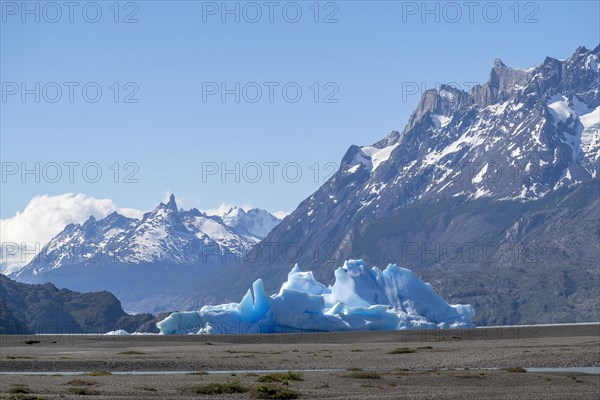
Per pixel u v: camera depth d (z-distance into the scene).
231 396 118.88
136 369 167.75
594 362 170.25
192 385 128.62
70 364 172.75
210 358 184.75
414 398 117.31
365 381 136.00
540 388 129.00
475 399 117.00
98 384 131.00
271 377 136.88
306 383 133.00
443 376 141.38
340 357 187.50
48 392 120.31
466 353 191.88
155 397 116.44
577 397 119.00
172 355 198.00
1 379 140.50
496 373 147.38
